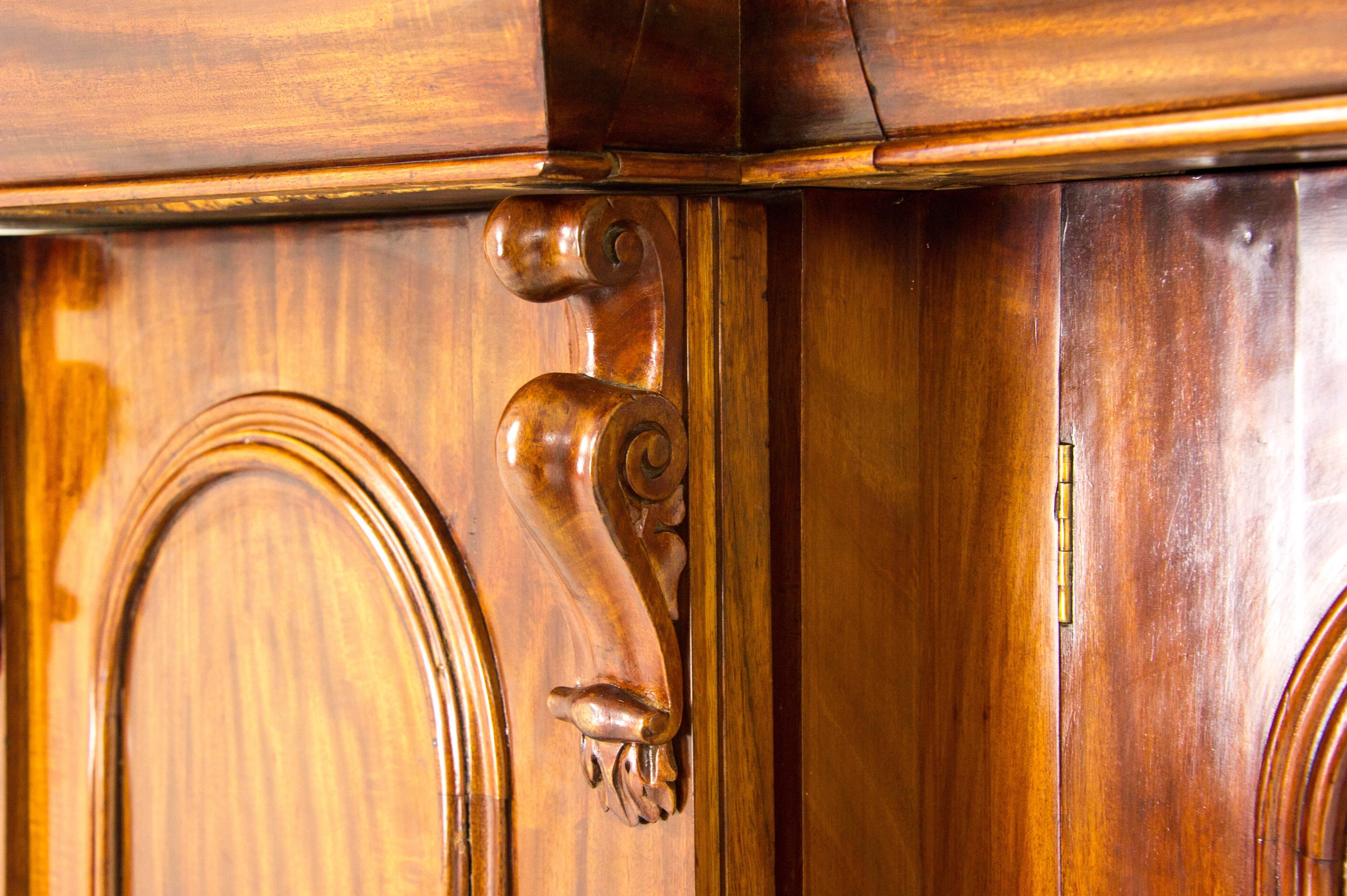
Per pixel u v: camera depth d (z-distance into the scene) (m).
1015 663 0.60
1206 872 0.55
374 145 0.49
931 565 0.64
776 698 0.59
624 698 0.53
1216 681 0.54
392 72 0.46
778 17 0.48
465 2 0.43
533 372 0.58
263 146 0.52
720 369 0.55
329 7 0.46
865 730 0.61
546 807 0.60
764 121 0.50
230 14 0.49
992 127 0.43
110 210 0.62
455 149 0.47
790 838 0.58
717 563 0.55
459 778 0.62
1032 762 0.60
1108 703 0.57
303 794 0.69
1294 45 0.37
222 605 0.71
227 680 0.72
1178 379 0.55
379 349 0.64
